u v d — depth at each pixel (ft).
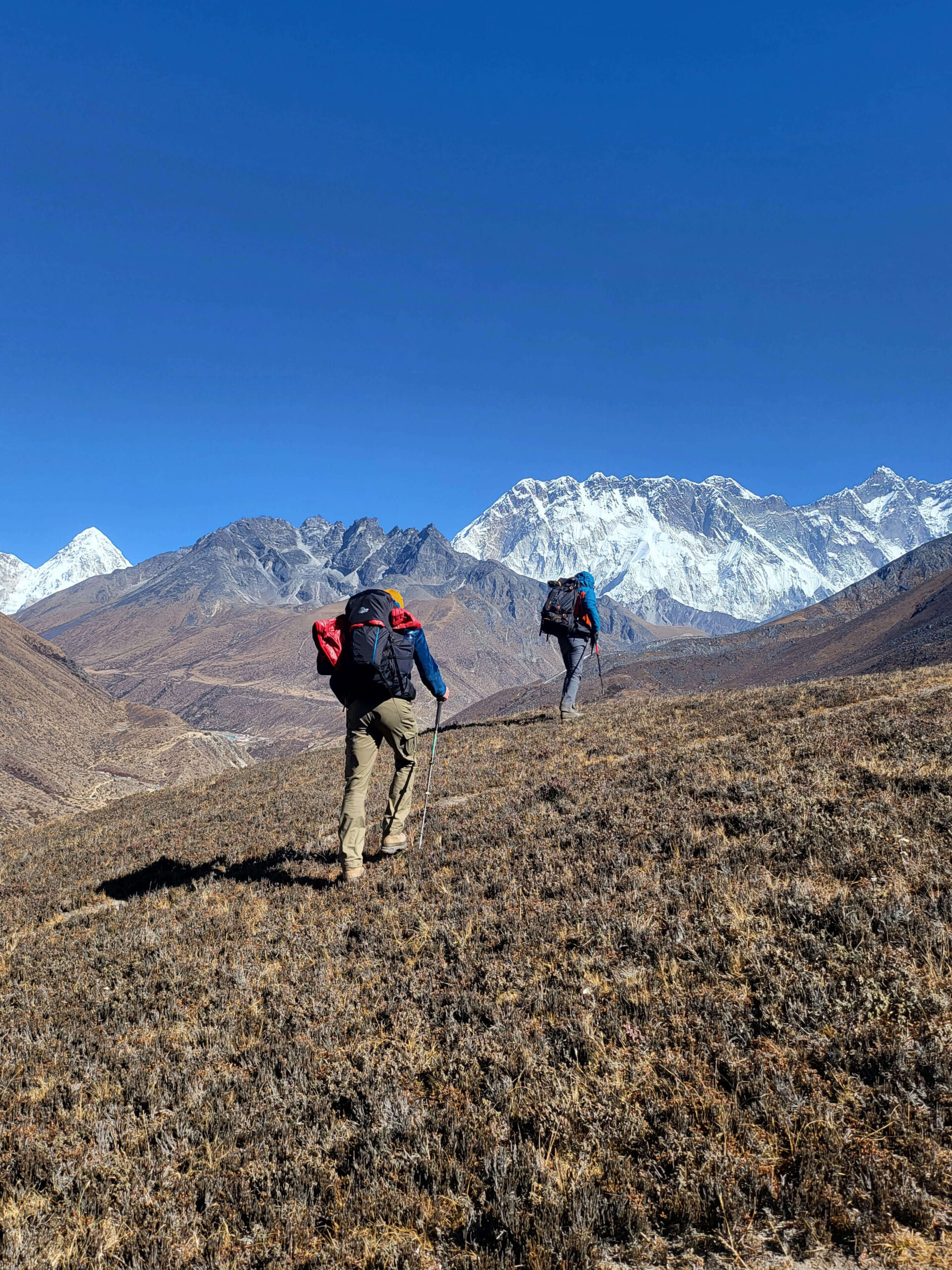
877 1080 10.62
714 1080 11.32
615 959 15.48
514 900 19.89
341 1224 10.02
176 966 19.86
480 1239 9.48
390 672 24.03
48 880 36.37
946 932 13.24
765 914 15.75
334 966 18.26
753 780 24.99
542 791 31.45
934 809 18.86
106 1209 10.90
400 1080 12.91
